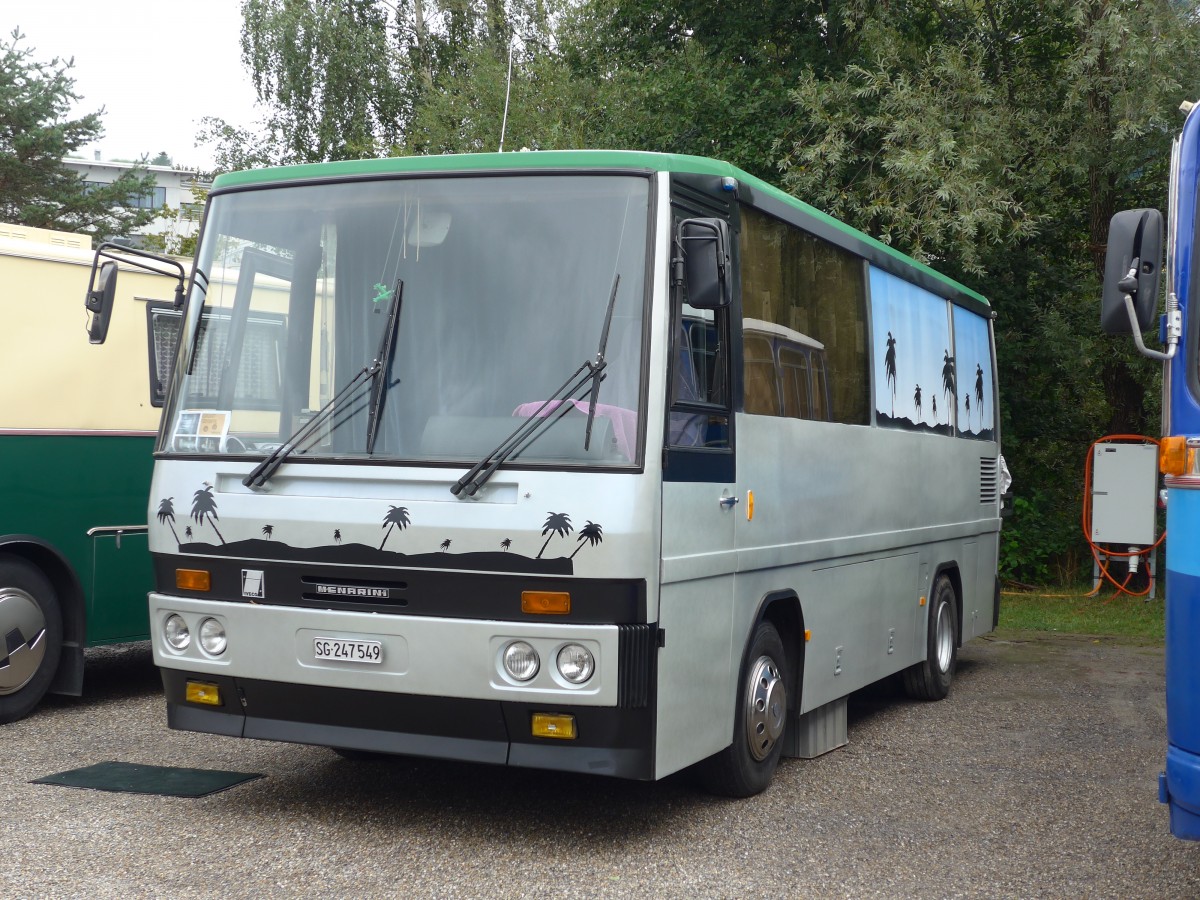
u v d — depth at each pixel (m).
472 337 5.48
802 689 6.96
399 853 5.38
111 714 8.30
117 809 5.95
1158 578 18.22
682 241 5.36
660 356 5.29
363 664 5.35
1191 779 4.32
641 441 5.19
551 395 5.30
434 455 5.35
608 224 5.48
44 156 35.91
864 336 8.16
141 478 8.87
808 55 19.64
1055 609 15.77
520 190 5.62
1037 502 18.70
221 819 5.82
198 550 5.72
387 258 5.71
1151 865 5.45
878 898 4.96
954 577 10.31
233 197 6.13
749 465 6.20
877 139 17.05
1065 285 19.08
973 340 11.13
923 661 9.41
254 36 32.94
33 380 8.15
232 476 5.69
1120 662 11.92
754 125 18.92
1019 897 5.00
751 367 6.33
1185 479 4.47
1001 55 19.20
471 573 5.20
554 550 5.10
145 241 32.34
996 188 16.05
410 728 5.37
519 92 29.00
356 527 5.38
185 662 5.76
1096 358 18.38
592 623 5.08
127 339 8.79
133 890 4.81
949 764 7.41
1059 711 9.28
